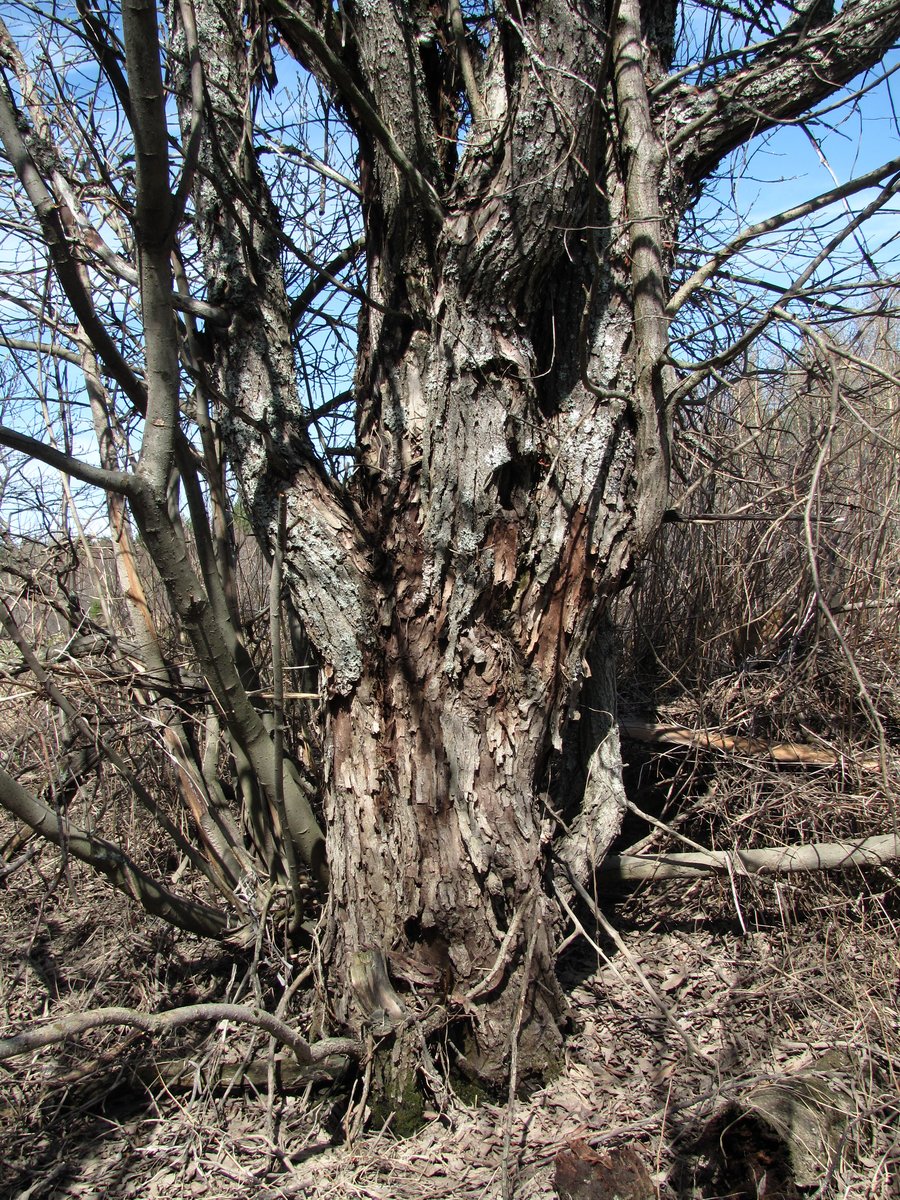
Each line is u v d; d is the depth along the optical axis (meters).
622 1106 2.31
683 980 2.90
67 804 2.98
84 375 3.12
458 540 2.36
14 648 3.31
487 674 2.39
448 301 2.34
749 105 2.42
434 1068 2.39
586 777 2.99
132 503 2.12
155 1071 2.52
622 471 2.52
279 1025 2.03
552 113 2.14
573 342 2.56
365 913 2.43
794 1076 2.32
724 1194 2.02
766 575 4.17
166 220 1.87
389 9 2.31
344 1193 2.08
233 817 3.41
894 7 2.29
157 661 2.98
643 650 4.39
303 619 2.55
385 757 2.43
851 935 3.01
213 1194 2.12
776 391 3.81
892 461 3.91
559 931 2.70
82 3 2.31
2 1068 2.56
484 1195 2.05
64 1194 2.14
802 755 3.54
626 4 2.32
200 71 2.15
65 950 3.17
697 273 2.37
